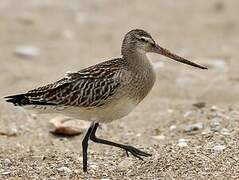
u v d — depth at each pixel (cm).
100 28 2541
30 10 2675
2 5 2703
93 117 1227
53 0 2816
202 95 1755
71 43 2353
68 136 1509
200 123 1502
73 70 2011
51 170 1251
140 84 1223
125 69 1214
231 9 2762
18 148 1404
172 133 1487
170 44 2345
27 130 1544
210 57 2153
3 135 1506
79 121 1545
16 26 2486
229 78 1873
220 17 2678
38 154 1362
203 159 1244
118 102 1209
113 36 2448
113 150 1391
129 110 1232
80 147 1435
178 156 1270
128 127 1555
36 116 1630
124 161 1295
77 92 1204
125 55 1227
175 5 2855
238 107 1605
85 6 2786
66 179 1193
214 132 1417
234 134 1388
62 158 1332
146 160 1277
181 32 2509
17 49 2217
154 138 1466
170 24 2612
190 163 1228
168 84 1831
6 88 1859
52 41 2375
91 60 2133
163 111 1639
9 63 2109
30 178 1203
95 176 1207
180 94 1770
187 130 1474
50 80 1919
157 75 1878
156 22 2634
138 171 1221
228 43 2361
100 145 1436
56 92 1210
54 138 1502
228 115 1529
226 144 1327
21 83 1903
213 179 1149
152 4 2867
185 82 1838
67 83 1213
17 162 1299
